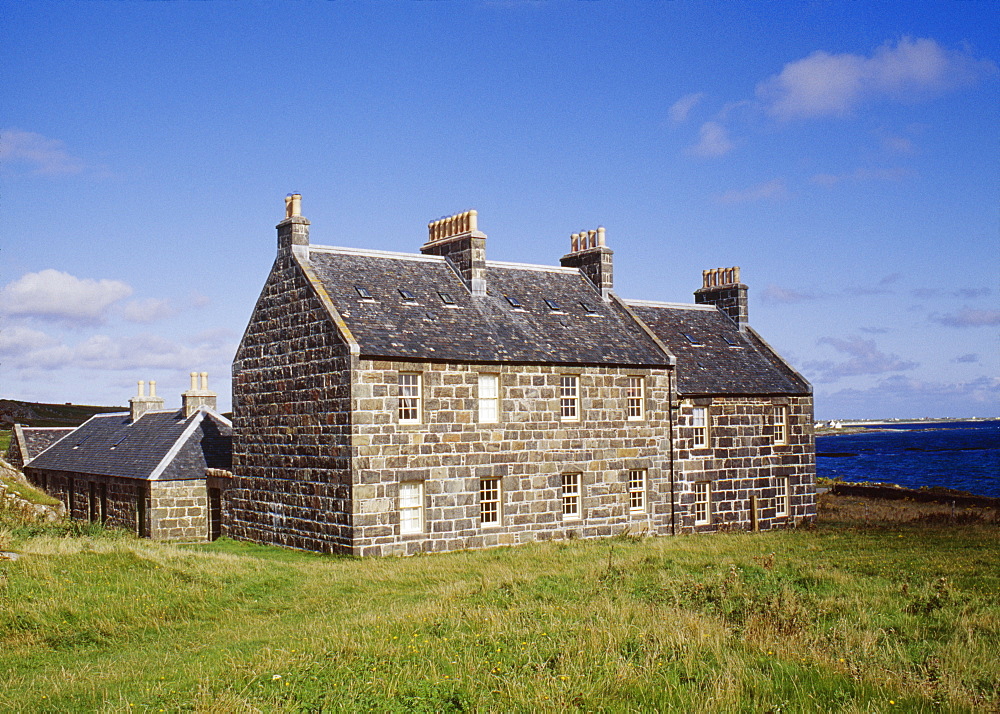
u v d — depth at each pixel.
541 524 33.03
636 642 14.75
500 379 32.44
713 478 38.72
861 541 29.42
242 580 22.94
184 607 20.11
